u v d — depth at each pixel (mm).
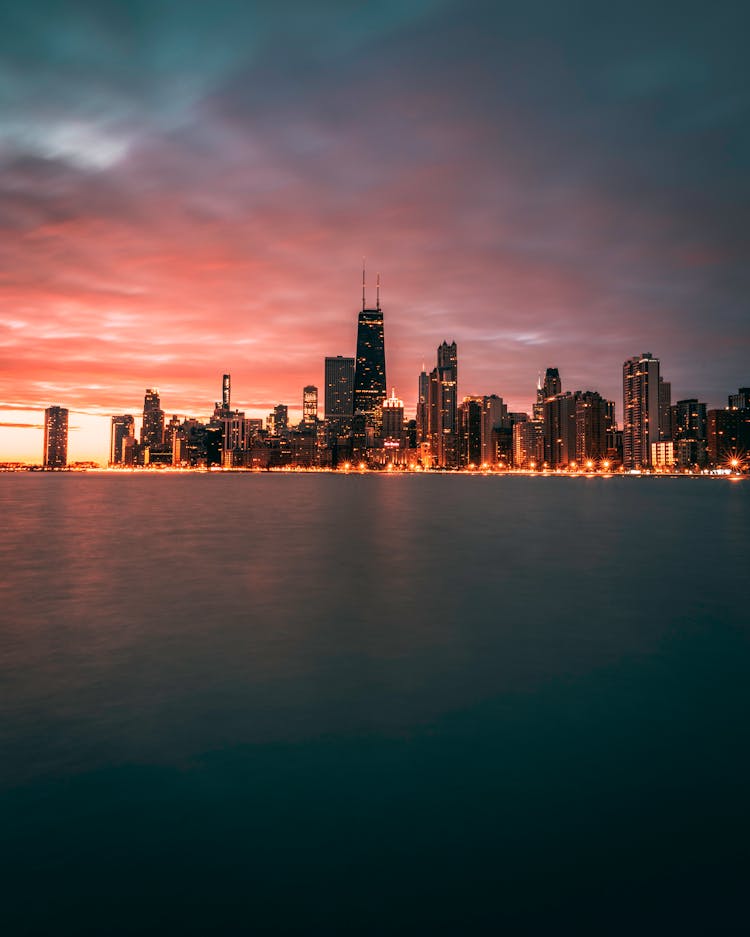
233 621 16391
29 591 20844
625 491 153500
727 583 22672
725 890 5754
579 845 6379
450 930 5266
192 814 6930
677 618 16766
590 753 8414
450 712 9891
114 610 17766
